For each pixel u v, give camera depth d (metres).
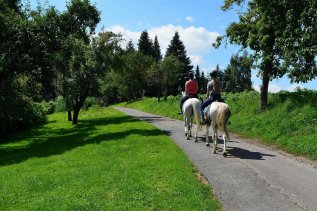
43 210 10.34
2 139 34.78
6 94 33.03
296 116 20.03
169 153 16.36
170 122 32.09
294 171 13.23
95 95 42.44
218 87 17.09
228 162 14.53
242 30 24.92
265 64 23.17
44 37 29.80
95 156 17.36
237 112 26.34
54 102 72.94
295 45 21.09
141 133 23.94
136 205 10.17
